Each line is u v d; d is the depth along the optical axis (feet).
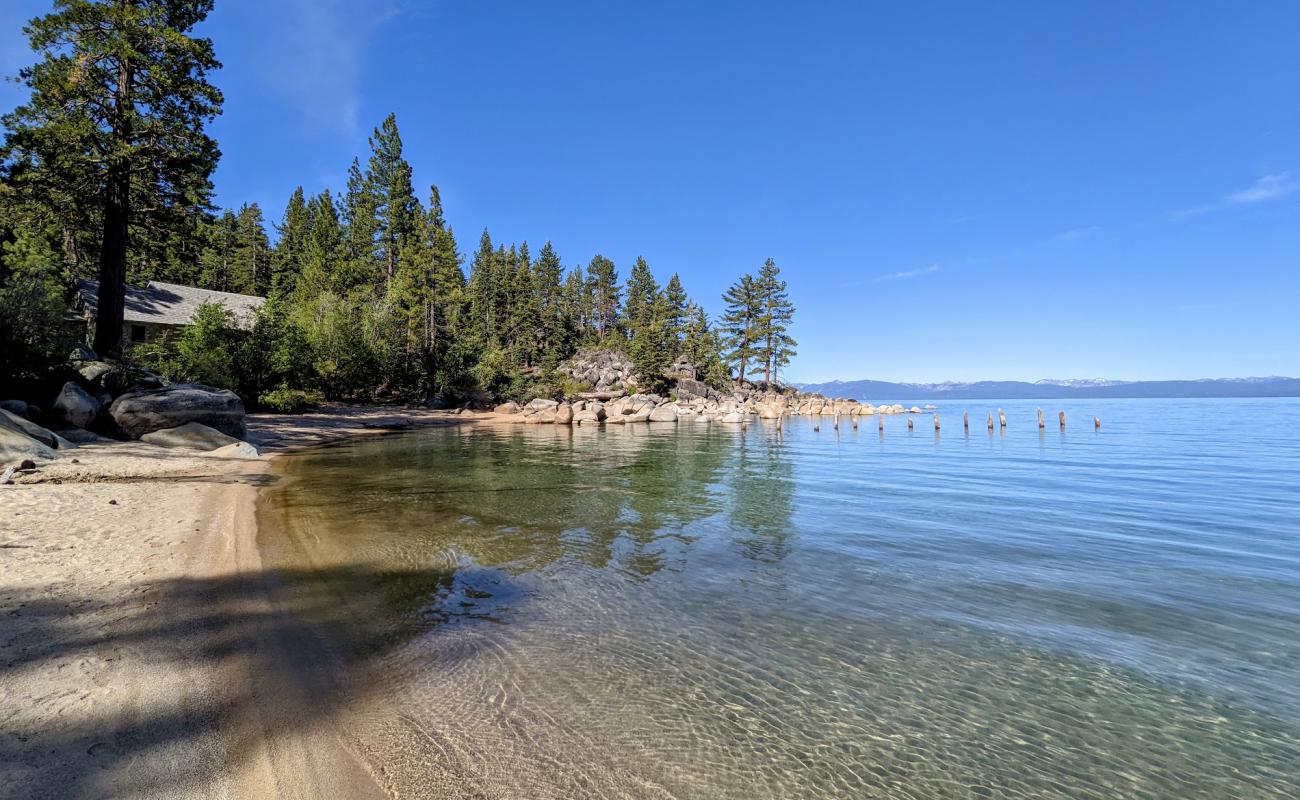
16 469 35.88
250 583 20.71
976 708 14.35
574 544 28.94
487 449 77.10
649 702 14.11
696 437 106.63
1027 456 77.51
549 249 309.83
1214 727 13.73
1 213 69.82
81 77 65.10
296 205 222.69
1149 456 77.87
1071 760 12.32
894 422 174.60
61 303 62.59
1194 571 26.13
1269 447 90.68
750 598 21.88
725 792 10.87
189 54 70.44
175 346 95.14
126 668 13.67
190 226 80.28
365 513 34.55
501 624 18.67
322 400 127.95
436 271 173.58
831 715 13.83
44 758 10.05
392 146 189.57
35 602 16.99
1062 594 22.86
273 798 9.76
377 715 12.89
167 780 9.91
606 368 252.62
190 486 37.86
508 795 10.44
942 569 26.05
